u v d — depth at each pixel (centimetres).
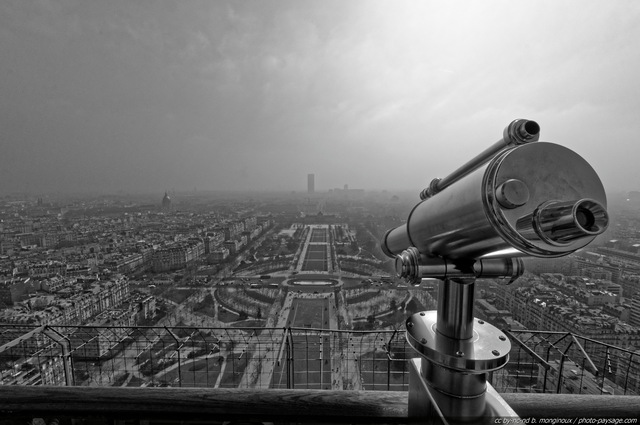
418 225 115
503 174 70
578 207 61
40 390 163
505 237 71
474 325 121
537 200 70
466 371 97
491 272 104
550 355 593
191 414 159
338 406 159
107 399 161
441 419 100
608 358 543
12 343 580
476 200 76
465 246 95
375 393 163
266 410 160
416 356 137
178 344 612
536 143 72
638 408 157
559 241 66
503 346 106
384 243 152
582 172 74
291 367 570
